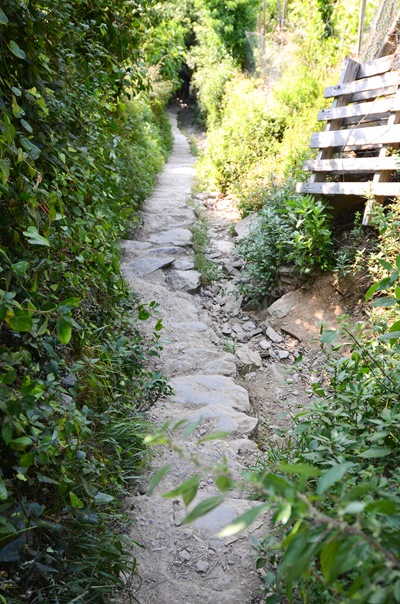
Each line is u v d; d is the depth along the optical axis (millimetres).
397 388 2455
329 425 2381
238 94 12156
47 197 2344
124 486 2814
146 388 3326
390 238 4070
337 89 5094
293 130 8102
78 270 2924
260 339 5008
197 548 2479
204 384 3998
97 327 3336
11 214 2205
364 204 5082
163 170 10852
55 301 2621
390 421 2064
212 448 3227
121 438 2816
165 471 1039
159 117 14992
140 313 3156
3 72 2346
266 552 2201
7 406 1662
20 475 1727
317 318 4832
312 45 9828
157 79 14367
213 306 5629
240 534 2555
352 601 874
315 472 1012
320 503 1681
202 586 2293
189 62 18203
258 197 7250
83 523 2027
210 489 2900
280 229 5324
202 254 6562
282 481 965
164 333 4727
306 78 9016
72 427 1969
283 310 5102
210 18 15867
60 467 2049
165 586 2287
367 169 4590
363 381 2604
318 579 1236
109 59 3721
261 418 3855
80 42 3541
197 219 7734
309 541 994
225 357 4422
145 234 6957
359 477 1952
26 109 2512
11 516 1710
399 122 4488
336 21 9492
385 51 5258
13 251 2279
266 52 12258
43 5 2699
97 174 3508
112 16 3775
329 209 5184
